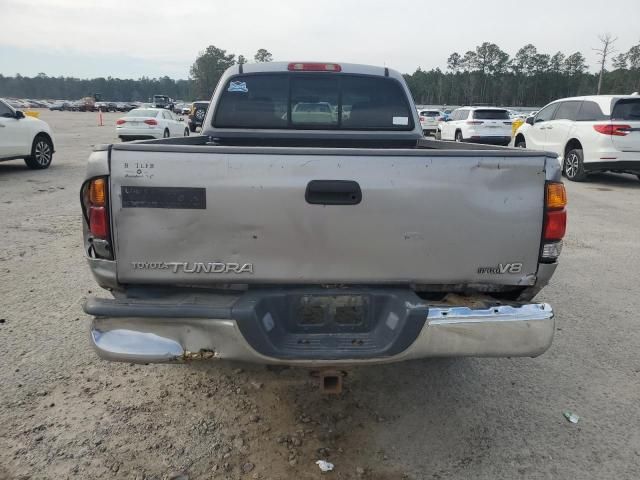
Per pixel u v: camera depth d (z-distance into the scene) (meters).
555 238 2.55
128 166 2.36
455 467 2.64
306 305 2.51
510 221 2.49
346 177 2.39
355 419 3.03
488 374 3.55
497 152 2.46
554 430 2.94
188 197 2.37
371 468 2.62
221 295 2.49
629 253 6.39
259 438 2.83
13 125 11.23
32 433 2.80
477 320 2.40
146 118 20.44
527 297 2.69
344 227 2.42
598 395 3.30
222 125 4.43
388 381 3.44
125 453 2.68
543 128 13.23
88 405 3.07
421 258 2.48
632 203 9.69
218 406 3.11
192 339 2.35
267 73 4.37
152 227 2.39
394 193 2.41
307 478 2.54
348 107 4.48
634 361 3.73
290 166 2.37
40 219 7.34
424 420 3.03
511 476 2.58
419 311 2.39
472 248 2.50
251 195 2.38
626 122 10.93
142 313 2.31
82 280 4.97
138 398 3.16
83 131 27.95
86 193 2.44
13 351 3.62
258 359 2.36
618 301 4.82
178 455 2.68
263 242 2.42
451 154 2.43
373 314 2.53
